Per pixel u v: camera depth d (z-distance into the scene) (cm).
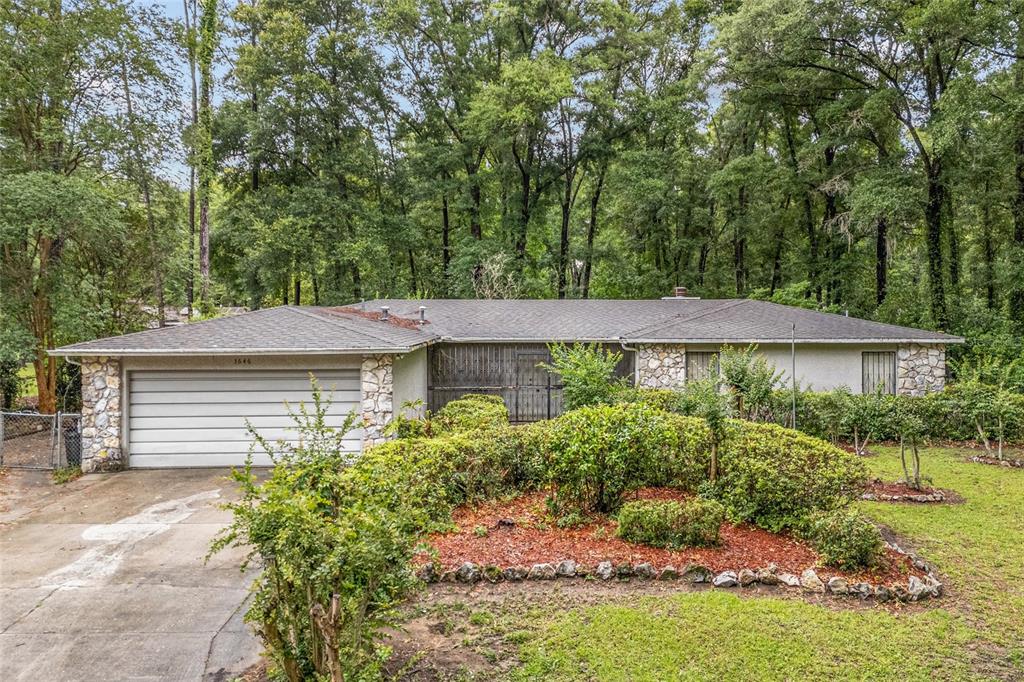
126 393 1095
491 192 2820
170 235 1777
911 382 1512
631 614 499
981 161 1861
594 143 2612
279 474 373
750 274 2852
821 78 2189
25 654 456
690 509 637
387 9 2438
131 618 515
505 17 2475
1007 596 551
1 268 1407
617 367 1694
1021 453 1172
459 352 1647
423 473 682
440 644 456
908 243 2377
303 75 2319
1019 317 2042
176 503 877
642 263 2962
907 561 606
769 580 564
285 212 2358
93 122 1536
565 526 684
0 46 1402
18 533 743
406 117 2766
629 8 2678
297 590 340
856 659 443
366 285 2681
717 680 413
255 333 1130
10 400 1623
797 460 693
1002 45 1761
